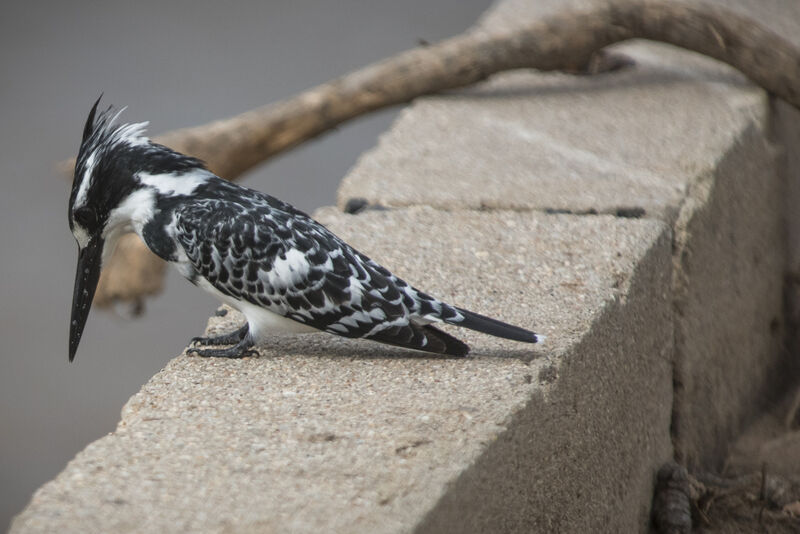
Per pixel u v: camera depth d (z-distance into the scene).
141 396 7.08
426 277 8.86
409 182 10.92
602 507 8.23
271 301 7.48
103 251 8.05
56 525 5.53
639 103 13.09
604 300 8.34
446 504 5.87
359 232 9.79
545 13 15.38
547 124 12.52
